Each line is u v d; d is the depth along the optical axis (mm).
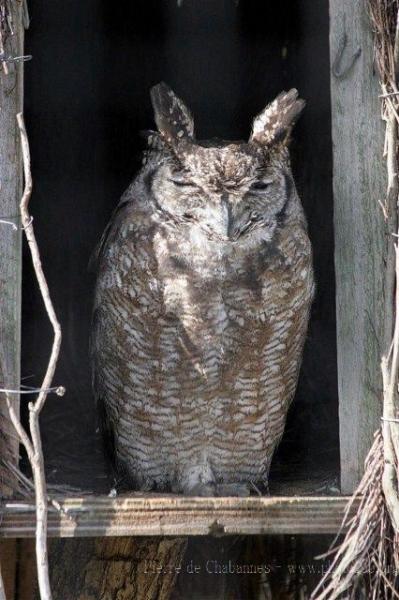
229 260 9852
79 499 8484
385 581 8750
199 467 10289
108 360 10242
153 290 9828
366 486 8906
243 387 10031
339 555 8859
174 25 12969
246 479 10391
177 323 9844
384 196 9594
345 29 9797
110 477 10617
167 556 10383
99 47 13203
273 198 10062
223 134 13562
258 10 12656
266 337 9961
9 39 9055
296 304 10078
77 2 12508
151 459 10328
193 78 13445
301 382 12344
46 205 13891
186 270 9812
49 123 13680
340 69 9773
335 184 9711
